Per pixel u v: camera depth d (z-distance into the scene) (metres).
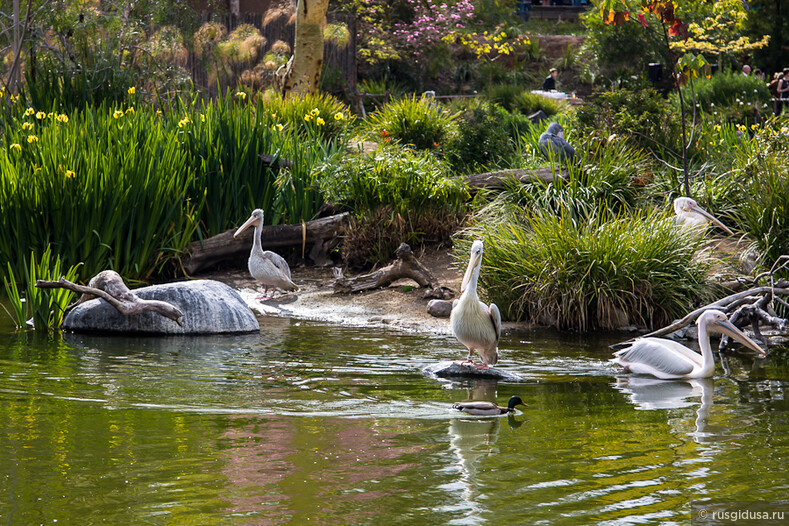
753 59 33.59
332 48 30.73
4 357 8.70
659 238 11.64
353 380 7.99
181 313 10.24
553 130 16.64
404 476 5.31
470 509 4.77
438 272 13.22
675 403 7.31
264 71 26.27
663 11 13.72
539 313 11.22
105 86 17.41
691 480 5.26
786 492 5.04
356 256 14.17
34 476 5.21
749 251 12.43
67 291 10.67
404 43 34.88
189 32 21.88
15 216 12.80
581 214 13.66
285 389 7.57
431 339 10.16
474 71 36.66
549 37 39.44
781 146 15.44
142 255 13.35
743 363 9.20
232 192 14.66
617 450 5.89
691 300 11.39
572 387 7.95
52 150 13.09
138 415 6.61
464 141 18.52
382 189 14.70
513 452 5.83
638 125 17.09
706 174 15.55
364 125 21.95
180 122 14.59
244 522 4.55
